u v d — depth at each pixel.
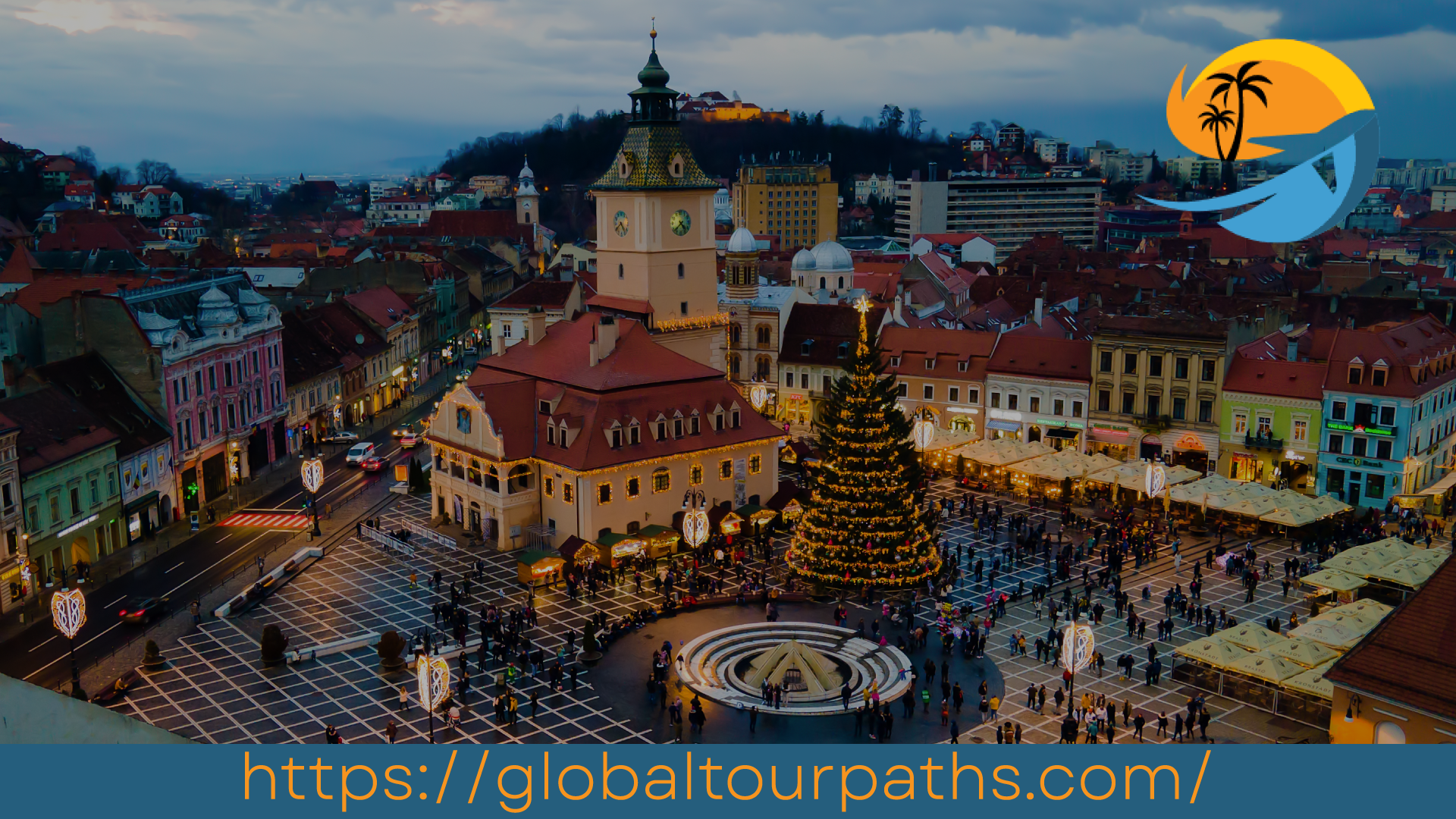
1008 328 186.38
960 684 75.56
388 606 90.94
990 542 105.62
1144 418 126.75
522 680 76.88
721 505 108.94
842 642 82.56
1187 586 94.25
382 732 69.38
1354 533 106.19
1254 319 143.25
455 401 109.38
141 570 100.12
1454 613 49.66
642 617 86.88
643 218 137.12
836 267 195.12
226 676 77.69
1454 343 122.75
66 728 19.97
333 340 165.12
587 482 99.62
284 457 142.50
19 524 91.81
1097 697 72.12
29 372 105.12
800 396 152.75
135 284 139.50
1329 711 70.88
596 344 107.38
